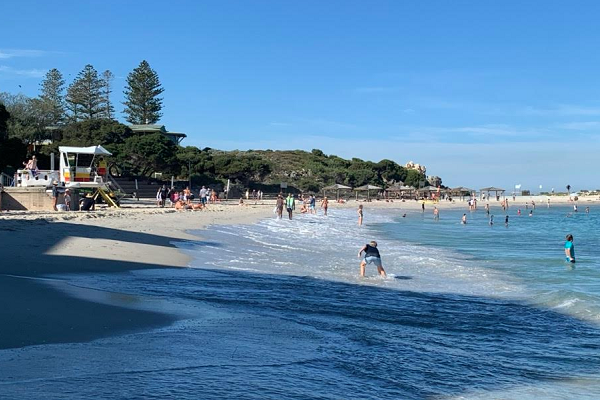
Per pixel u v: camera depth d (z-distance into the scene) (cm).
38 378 545
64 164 3850
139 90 10531
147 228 2472
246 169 8800
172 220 3127
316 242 2642
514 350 823
